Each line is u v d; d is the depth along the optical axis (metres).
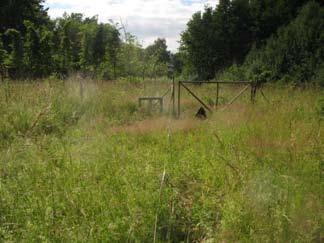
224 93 15.12
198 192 4.45
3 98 8.73
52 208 3.67
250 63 26.41
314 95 13.42
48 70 22.53
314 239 3.49
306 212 3.65
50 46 23.36
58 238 3.32
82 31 37.88
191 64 38.91
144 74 25.48
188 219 3.93
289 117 8.71
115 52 25.80
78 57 36.22
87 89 11.21
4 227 3.51
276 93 14.70
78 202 3.86
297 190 4.16
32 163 4.80
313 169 4.85
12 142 6.07
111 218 3.63
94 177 4.53
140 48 25.89
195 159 5.74
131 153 6.00
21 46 22.48
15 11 35.75
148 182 4.38
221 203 4.18
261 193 3.99
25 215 3.68
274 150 5.82
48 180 4.32
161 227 3.61
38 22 38.66
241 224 3.64
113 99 11.55
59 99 9.73
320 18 24.42
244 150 5.98
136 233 3.48
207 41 37.69
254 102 11.61
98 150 5.64
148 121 9.06
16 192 4.07
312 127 7.08
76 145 6.06
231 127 7.99
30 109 8.16
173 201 3.91
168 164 5.28
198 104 12.62
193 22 38.59
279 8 34.44
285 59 23.81
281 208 3.74
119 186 4.26
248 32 36.69
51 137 6.64
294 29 24.88
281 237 3.40
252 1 36.75
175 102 12.48
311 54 22.95
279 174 4.71
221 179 4.75
